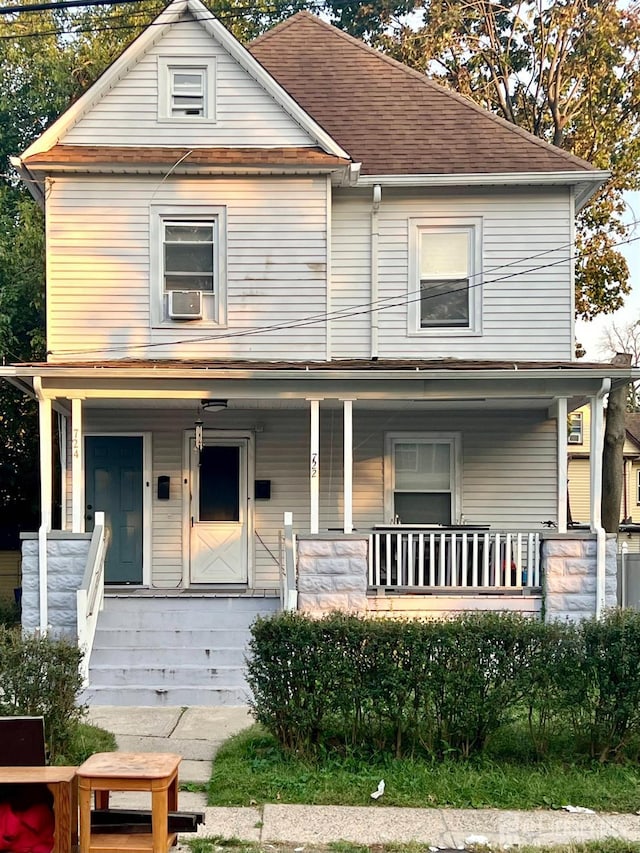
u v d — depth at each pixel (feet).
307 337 45.75
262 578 48.34
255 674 26.21
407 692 25.57
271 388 41.55
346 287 48.21
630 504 124.88
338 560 40.19
